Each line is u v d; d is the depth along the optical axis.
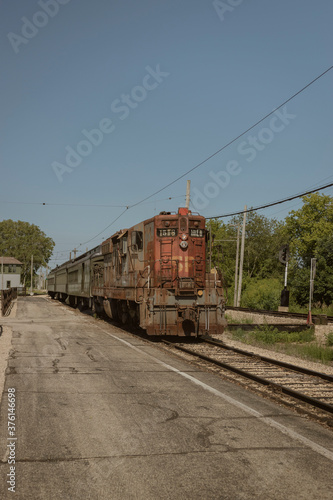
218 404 7.35
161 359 11.55
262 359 12.03
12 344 13.65
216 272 16.06
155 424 6.27
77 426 6.13
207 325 15.12
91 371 9.73
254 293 39.97
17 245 100.06
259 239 62.72
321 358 14.26
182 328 14.84
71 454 5.19
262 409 7.17
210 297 15.31
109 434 5.84
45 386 8.27
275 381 9.52
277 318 23.14
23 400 7.33
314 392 8.61
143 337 16.50
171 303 14.88
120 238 19.69
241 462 5.04
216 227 60.69
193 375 9.61
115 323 21.98
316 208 54.97
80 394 7.77
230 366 10.30
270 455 5.26
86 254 31.92
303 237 53.88
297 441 5.74
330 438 5.93
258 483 4.55
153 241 15.77
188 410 6.96
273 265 63.06
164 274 15.38
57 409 6.88
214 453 5.28
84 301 31.64
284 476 4.72
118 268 20.00
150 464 4.95
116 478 4.61
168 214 16.14
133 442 5.58
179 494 4.31
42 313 28.53
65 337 15.63
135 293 16.31
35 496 4.23
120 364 10.66
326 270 33.38
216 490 4.40
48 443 5.50
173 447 5.44
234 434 5.93
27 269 101.12
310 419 6.82
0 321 22.00
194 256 15.67
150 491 4.36
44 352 12.16
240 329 19.55
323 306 31.11
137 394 7.85
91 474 4.69
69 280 38.09
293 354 14.62
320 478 4.69
